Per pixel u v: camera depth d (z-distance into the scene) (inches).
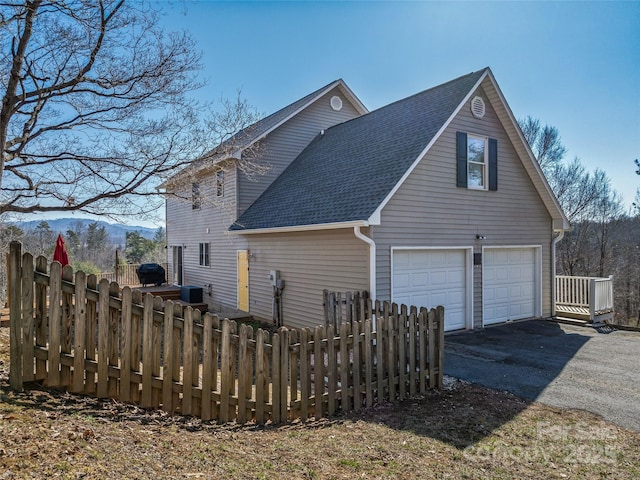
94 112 302.4
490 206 452.4
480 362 313.3
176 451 138.5
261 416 185.0
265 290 498.3
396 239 372.8
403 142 414.9
